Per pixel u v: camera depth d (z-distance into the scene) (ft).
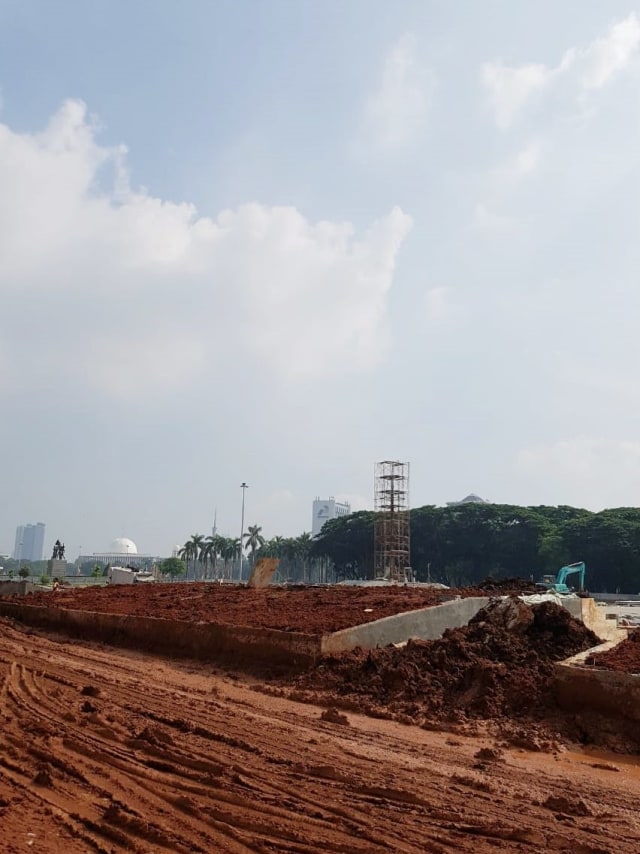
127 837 24.93
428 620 74.79
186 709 46.93
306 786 31.50
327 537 400.67
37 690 49.70
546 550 334.85
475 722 48.88
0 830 24.75
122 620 85.46
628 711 46.80
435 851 25.16
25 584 150.30
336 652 64.28
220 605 90.99
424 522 372.17
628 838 27.76
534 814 29.91
